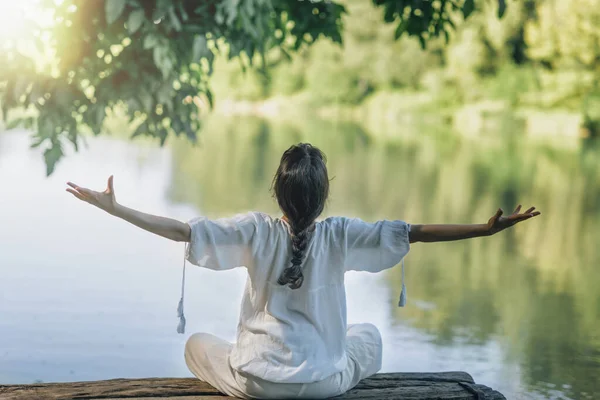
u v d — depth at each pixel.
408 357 7.36
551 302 9.42
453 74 45.94
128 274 9.64
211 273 9.92
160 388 3.97
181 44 6.38
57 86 6.27
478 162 25.11
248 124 39.44
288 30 8.23
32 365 6.67
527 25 42.94
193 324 7.98
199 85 7.13
